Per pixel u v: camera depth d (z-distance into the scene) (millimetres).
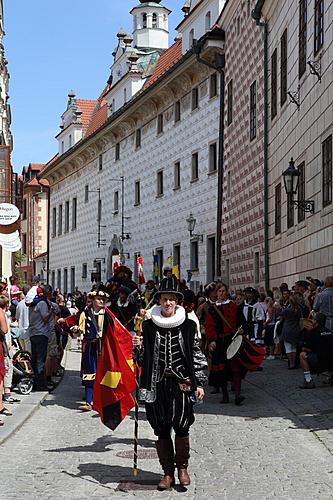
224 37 34500
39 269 78875
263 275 28359
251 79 30156
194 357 8273
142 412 13789
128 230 49531
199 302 18281
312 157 21547
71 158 62531
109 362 9547
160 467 9289
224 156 34625
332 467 9016
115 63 54094
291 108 24359
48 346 17516
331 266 19438
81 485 8375
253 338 22453
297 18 23516
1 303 12750
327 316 16516
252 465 9203
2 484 8422
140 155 47250
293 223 24109
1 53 41188
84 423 12656
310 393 14844
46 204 81500
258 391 15648
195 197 38281
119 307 14289
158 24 56188
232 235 33125
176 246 40875
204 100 37125
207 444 10539
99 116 62469
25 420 12703
